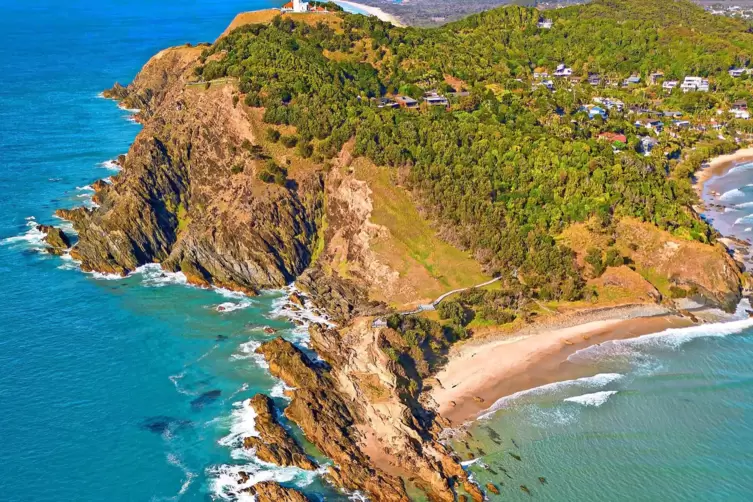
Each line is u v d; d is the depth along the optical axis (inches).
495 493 3745.1
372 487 3732.8
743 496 3779.5
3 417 4163.4
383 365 4370.1
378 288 5565.9
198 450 3988.7
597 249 5787.4
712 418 4328.3
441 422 4229.8
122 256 6013.8
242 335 5108.3
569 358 4881.9
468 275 5620.1
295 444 4050.2
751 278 5738.2
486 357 4864.7
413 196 6131.9
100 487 3715.6
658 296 5541.3
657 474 3902.6
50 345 4879.4
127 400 4370.1
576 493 3767.2
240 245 5940.0
